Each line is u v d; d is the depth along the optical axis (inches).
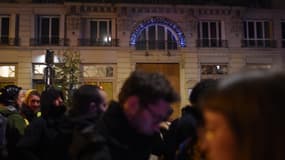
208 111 28.2
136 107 74.9
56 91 135.1
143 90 73.6
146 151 81.4
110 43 1040.8
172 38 1067.9
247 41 1089.4
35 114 198.7
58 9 1029.2
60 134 117.7
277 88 25.7
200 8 1059.9
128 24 1042.7
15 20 1016.2
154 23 1055.6
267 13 1100.5
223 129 26.7
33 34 1016.2
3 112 199.8
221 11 1072.2
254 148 25.4
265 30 1104.8
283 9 1109.7
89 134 70.9
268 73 27.1
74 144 73.2
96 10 1037.2
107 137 75.0
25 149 127.6
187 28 1059.9
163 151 117.9
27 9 1020.5
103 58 1027.9
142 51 1042.1
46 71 596.7
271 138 25.2
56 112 131.5
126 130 77.2
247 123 25.7
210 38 1071.0
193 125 112.2
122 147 75.8
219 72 1063.0
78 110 104.0
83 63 1021.8
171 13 1060.5
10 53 1005.2
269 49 1084.5
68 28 1023.0
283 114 25.2
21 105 208.5
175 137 126.4
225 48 1064.2
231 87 27.0
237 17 1077.1
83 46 1022.4
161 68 1054.4
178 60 1055.6
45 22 1032.2
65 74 809.5
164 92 74.0
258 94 25.9
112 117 78.1
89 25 1039.0
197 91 106.4
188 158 93.9
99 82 1027.3
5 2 1016.9
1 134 185.9
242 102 26.1
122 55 1035.3
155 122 76.5
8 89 216.7
